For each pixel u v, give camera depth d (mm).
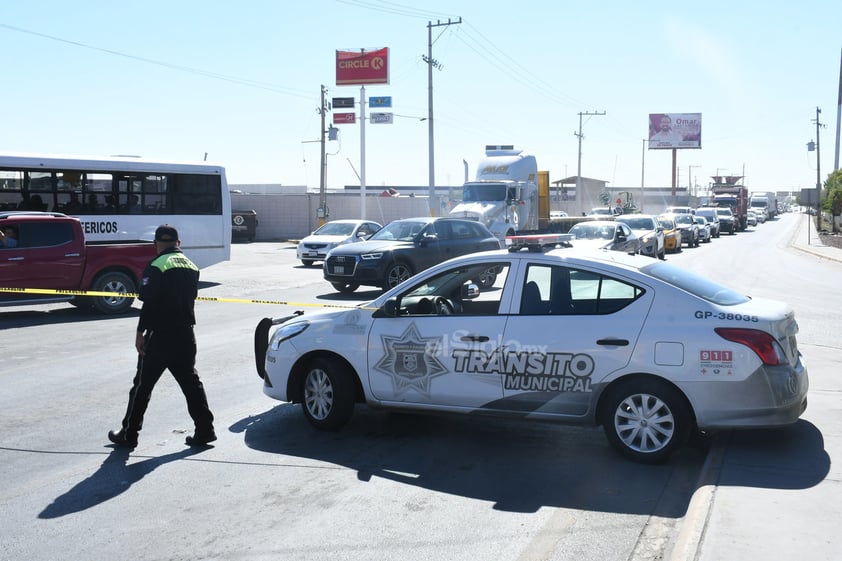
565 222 33469
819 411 7293
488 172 31516
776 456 5941
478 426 7375
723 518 4715
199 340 12008
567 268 6391
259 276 22750
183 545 4762
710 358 5844
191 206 20859
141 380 6645
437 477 5949
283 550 4672
